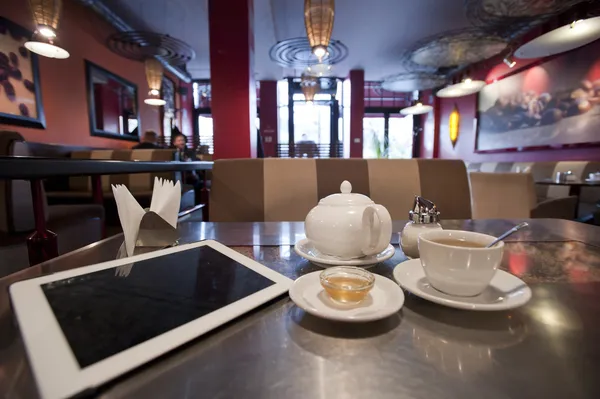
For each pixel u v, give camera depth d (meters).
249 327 0.30
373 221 0.48
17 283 0.36
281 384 0.22
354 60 5.76
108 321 0.29
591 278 0.44
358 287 0.34
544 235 0.71
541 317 0.32
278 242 0.65
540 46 2.63
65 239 1.58
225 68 2.67
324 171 1.12
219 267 0.44
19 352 0.25
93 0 3.65
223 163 1.12
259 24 4.26
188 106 7.64
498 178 2.39
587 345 0.27
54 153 3.02
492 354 0.26
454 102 6.34
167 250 0.50
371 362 0.25
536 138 4.19
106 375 0.22
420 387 0.22
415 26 4.38
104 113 4.16
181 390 0.22
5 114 2.71
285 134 7.83
